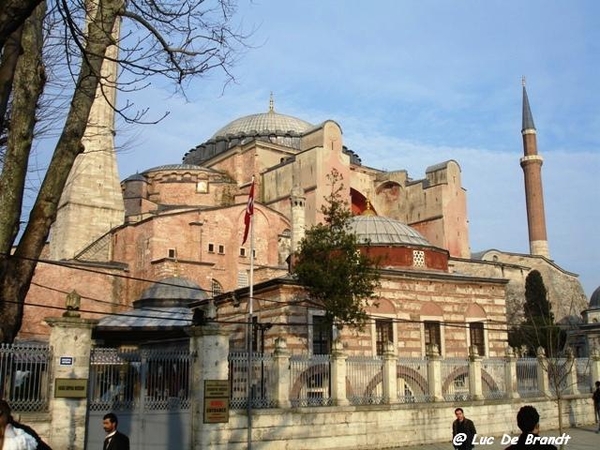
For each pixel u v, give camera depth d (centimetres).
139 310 3148
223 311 3434
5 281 1562
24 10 1079
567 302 8025
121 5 1583
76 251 6003
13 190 1498
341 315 2766
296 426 2231
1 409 909
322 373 2408
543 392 3131
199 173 6850
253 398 2206
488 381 2945
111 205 6275
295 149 7112
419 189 7094
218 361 2066
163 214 5291
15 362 1755
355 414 2391
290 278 3012
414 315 3394
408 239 3797
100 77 1480
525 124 9538
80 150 1648
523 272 7088
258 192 6675
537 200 9231
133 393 1977
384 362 2581
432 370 2714
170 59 1517
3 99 1305
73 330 1847
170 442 2000
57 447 1753
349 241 2906
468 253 7006
